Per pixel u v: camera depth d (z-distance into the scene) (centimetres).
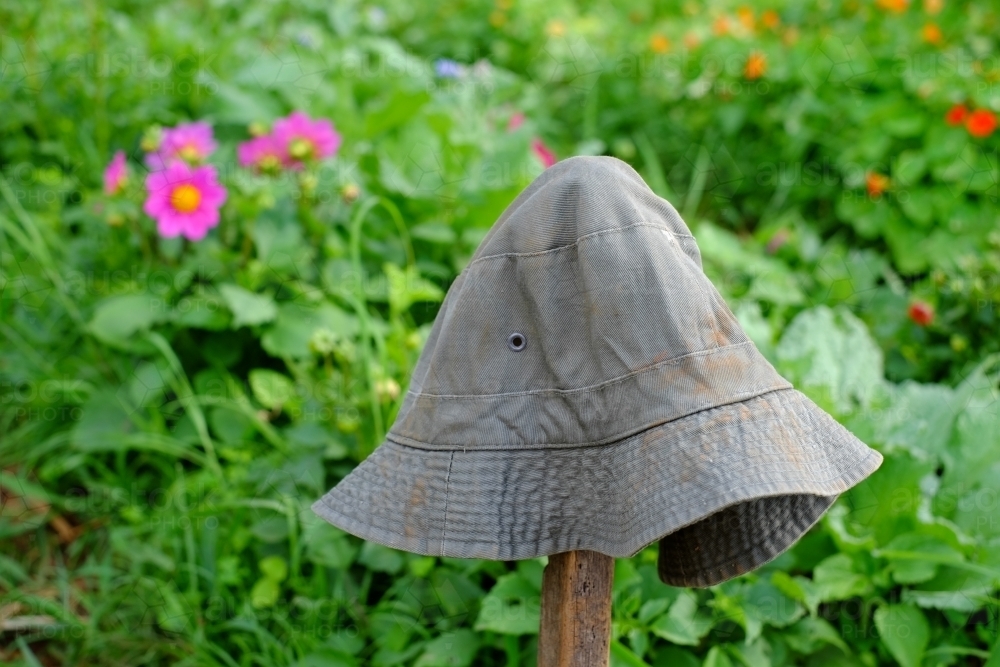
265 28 323
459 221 210
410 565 162
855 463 123
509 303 126
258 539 170
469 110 259
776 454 120
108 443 182
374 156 215
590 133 300
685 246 128
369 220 208
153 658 167
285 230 198
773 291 219
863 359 182
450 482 125
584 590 131
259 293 194
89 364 200
